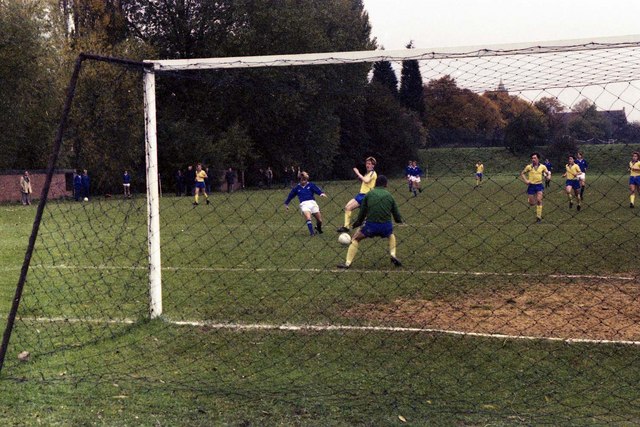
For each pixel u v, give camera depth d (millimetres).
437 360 5703
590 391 4945
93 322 7090
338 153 51781
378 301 8055
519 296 8266
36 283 9414
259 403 4770
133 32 47719
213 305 7930
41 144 37062
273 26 44094
